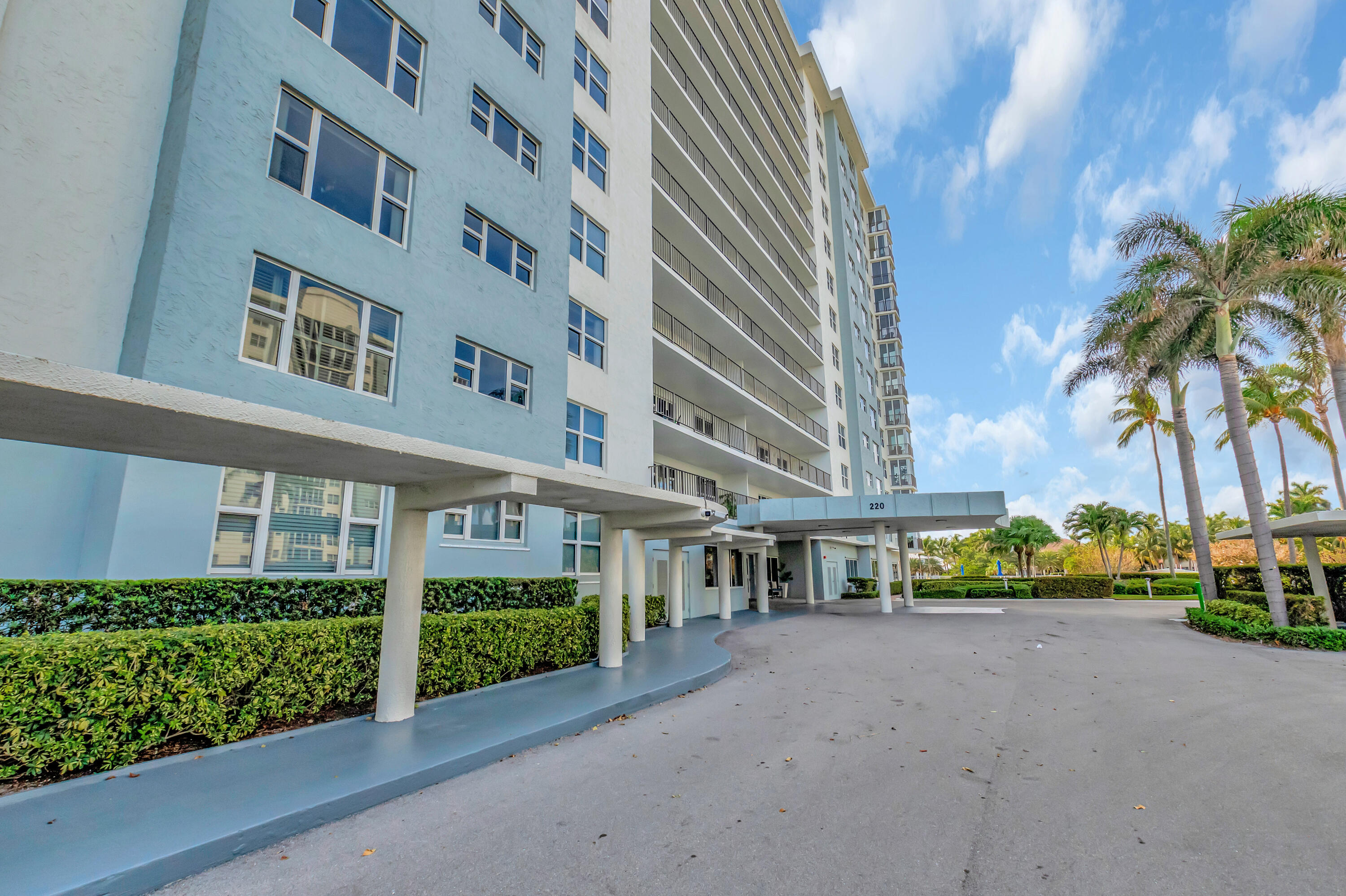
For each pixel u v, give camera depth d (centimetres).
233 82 833
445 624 764
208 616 744
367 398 956
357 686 670
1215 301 1548
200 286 770
